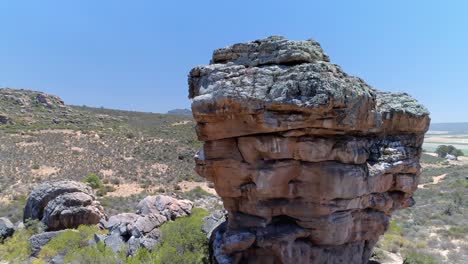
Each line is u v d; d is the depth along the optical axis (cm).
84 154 5694
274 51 1076
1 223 2169
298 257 1090
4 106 9506
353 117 977
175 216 1970
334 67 1013
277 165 1031
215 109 986
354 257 1234
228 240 1123
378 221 1214
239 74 1024
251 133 1008
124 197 3712
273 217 1140
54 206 2214
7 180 4078
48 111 10050
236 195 1136
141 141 7138
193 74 1158
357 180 1033
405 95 1302
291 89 919
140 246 1577
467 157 11506
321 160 1013
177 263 1392
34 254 1755
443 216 3238
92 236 1795
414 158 1239
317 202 1042
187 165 5706
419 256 1705
